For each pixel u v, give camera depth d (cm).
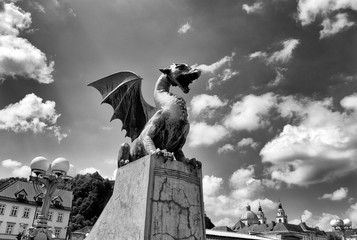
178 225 307
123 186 360
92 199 5859
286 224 9325
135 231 292
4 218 3762
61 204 4309
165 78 444
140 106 450
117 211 344
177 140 397
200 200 344
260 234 9231
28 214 3953
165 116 388
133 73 459
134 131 459
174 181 329
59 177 991
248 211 11475
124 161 393
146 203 299
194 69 434
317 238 9525
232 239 2803
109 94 470
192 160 360
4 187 4056
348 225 1145
